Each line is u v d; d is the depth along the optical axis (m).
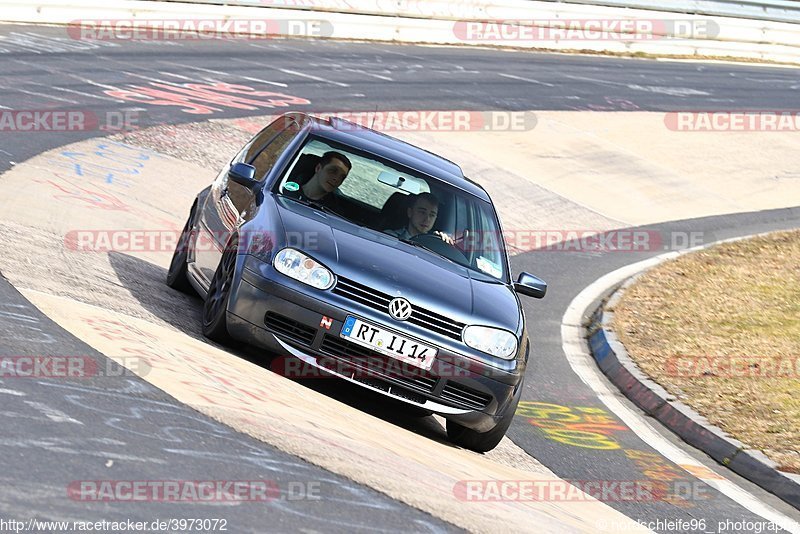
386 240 24.83
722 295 48.66
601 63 112.88
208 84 70.81
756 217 71.94
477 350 23.06
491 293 24.69
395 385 22.77
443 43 109.25
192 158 53.03
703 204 72.81
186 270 29.28
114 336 21.16
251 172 25.77
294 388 22.30
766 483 27.11
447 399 23.05
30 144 45.78
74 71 65.50
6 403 15.82
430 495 17.03
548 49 116.75
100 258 30.42
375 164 27.09
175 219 41.75
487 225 27.33
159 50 79.12
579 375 36.44
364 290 22.66
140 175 46.62
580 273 52.62
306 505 14.61
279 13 96.19
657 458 28.25
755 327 43.03
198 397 18.48
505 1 113.62
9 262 25.70
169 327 24.22
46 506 12.53
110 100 59.78
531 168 71.31
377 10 104.06
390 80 84.94
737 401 32.75
